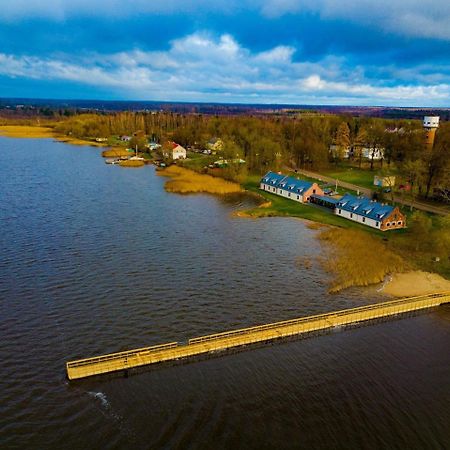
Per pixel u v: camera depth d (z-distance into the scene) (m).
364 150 193.62
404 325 58.81
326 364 49.62
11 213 101.38
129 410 41.69
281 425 40.28
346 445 38.38
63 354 49.56
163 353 48.97
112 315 57.91
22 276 68.38
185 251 80.94
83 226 93.56
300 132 196.12
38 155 198.00
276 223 100.81
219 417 41.06
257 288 66.81
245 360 50.03
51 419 40.31
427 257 80.50
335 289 66.88
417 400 44.06
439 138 146.38
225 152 157.00
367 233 93.56
